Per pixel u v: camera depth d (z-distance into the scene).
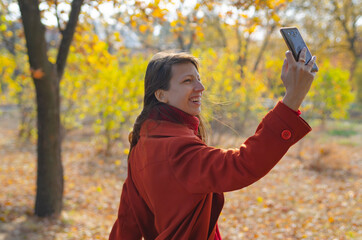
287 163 9.91
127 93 10.43
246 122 11.21
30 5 4.45
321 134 13.95
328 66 11.35
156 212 1.26
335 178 8.28
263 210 6.13
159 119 1.34
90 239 4.61
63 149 12.29
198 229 1.29
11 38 6.55
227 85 9.75
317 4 19.62
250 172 1.03
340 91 10.96
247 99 10.58
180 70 1.34
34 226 4.79
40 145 5.22
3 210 5.47
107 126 10.57
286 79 1.05
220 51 11.39
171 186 1.20
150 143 1.29
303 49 1.05
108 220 5.70
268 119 1.04
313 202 6.51
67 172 9.27
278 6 4.34
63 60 5.12
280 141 1.02
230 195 7.22
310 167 9.23
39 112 5.10
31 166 9.81
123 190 1.58
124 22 5.19
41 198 5.27
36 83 4.88
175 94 1.34
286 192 7.27
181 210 1.20
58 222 5.10
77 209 6.18
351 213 5.57
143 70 10.11
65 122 13.42
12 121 20.80
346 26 22.30
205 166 1.12
